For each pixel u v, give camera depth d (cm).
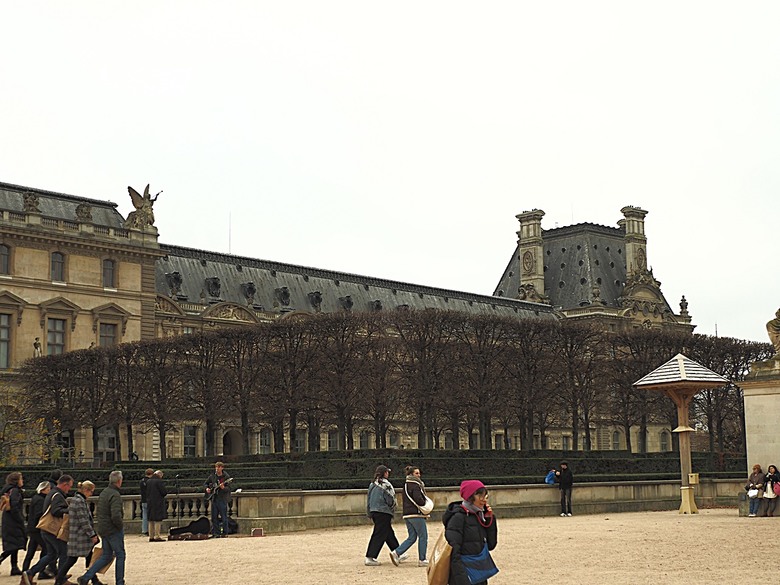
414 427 18312
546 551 4266
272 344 12594
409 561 4038
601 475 8406
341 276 19725
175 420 12775
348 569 3794
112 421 12838
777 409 6562
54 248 14362
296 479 7356
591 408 16025
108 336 14825
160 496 5397
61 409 12862
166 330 16025
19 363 13788
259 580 3516
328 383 12150
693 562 3841
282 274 18675
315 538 5228
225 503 5475
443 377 12700
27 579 3591
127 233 15200
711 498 8012
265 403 12244
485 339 13550
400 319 12975
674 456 11906
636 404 15200
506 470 8312
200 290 17112
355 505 6194
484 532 2278
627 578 3409
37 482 8175
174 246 17362
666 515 6756
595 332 15050
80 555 3488
